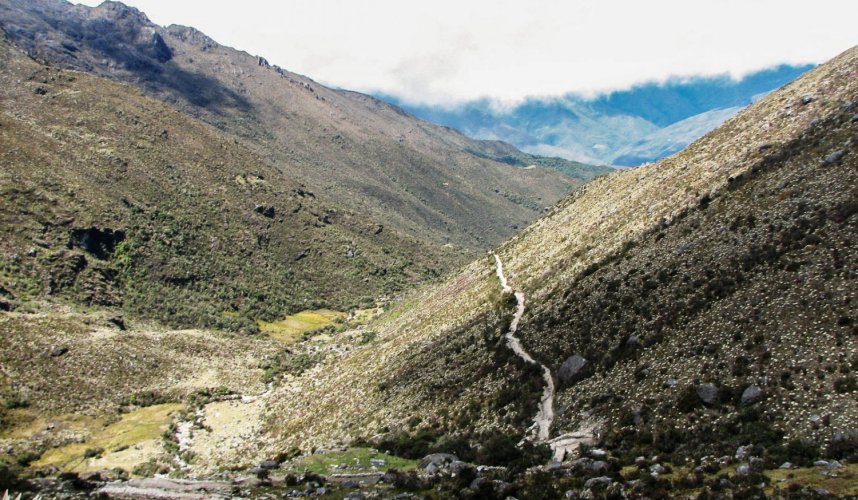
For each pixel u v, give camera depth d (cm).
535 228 14038
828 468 3014
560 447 4494
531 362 6191
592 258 7919
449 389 6675
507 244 14712
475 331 8169
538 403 5388
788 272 4806
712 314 4959
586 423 4700
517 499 3316
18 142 18438
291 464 5453
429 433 5809
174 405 10700
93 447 8519
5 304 12419
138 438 8919
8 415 8931
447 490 3700
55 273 14812
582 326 6188
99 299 15175
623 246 7462
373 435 6506
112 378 11038
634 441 4159
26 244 15025
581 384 5275
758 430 3634
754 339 4362
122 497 4234
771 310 4538
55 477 5091
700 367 4469
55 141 19875
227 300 18612
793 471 3066
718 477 3125
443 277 19738
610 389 4919
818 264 4653
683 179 8538
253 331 17150
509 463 4322
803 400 3681
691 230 6556
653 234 7175
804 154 6388
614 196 10925
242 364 13738
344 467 5022
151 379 11562
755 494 2764
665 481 3203
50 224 16125
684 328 5031
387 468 4856
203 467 7438
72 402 9844
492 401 5828
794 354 4038
